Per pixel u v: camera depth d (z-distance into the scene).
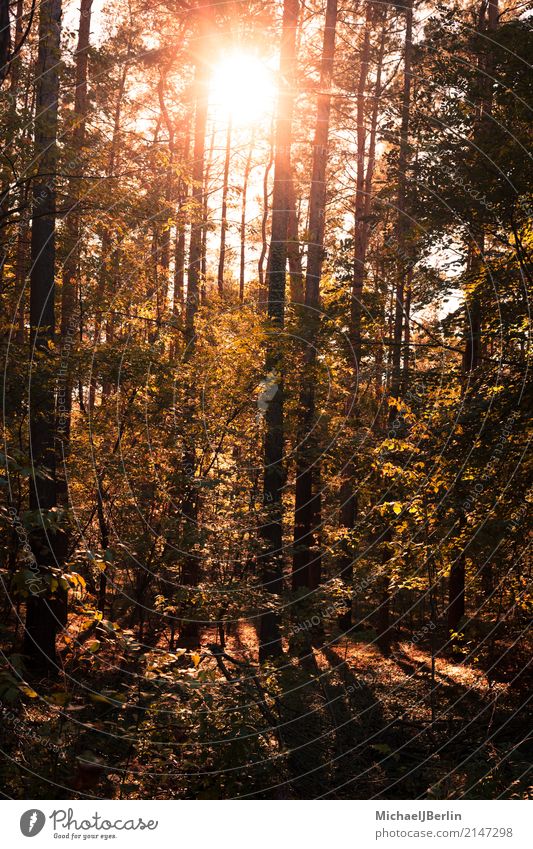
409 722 8.30
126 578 11.84
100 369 11.31
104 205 10.84
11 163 8.38
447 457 9.53
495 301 10.32
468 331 10.84
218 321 14.84
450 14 9.81
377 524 10.66
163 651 6.00
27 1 11.91
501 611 9.72
